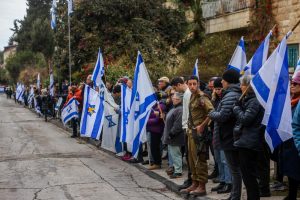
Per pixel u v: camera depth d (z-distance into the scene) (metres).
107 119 13.42
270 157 7.30
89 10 24.16
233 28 20.59
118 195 8.27
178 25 25.44
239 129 6.45
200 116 7.89
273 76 6.17
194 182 8.13
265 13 17.95
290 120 6.11
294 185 6.62
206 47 19.94
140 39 23.64
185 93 8.67
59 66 26.95
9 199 8.00
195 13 25.70
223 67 18.89
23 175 10.13
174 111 9.41
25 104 43.41
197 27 25.56
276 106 6.11
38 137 17.91
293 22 16.62
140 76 10.62
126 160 12.01
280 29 17.28
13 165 11.41
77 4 24.61
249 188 6.39
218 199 7.59
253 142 6.29
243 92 6.46
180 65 23.19
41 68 57.25
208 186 8.70
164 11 25.39
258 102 6.27
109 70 19.38
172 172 9.80
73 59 24.75
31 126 23.19
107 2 23.98
